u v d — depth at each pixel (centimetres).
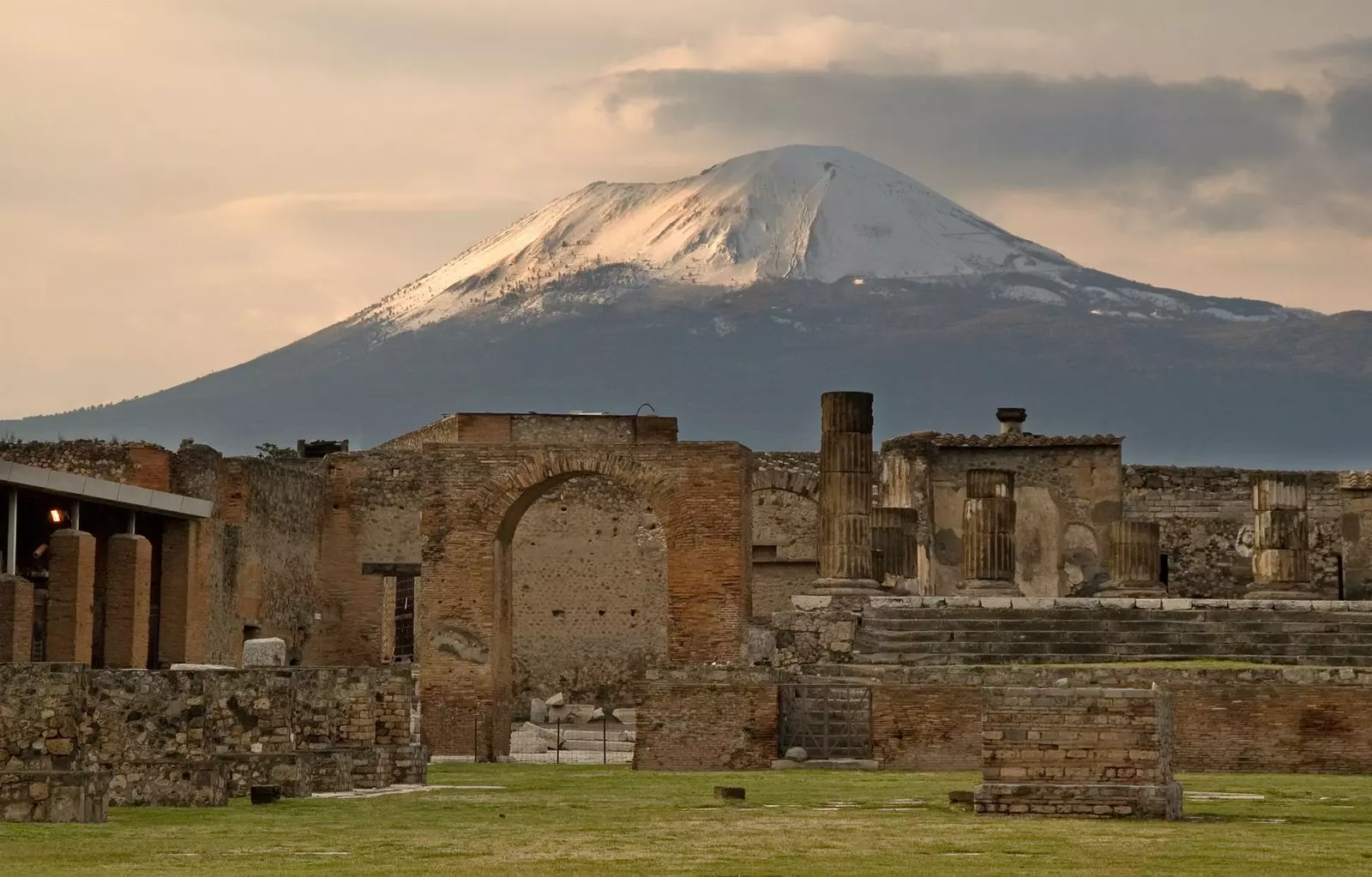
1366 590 11512
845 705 7481
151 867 4131
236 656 10300
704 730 7500
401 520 11444
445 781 6656
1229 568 11588
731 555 8600
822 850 4431
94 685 5581
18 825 4806
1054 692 5100
